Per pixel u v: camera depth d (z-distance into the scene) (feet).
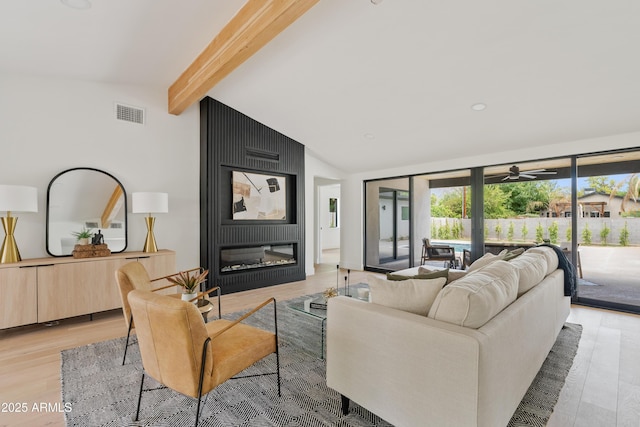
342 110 13.64
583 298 13.00
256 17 8.19
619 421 5.62
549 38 8.08
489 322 4.72
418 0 7.55
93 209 11.93
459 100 11.42
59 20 8.05
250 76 12.05
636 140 11.55
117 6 7.77
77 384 6.79
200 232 14.78
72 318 11.16
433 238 17.94
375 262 21.08
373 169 20.47
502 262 6.41
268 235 16.48
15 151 10.48
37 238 10.83
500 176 15.31
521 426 5.47
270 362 7.89
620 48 8.05
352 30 8.86
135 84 12.98
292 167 17.66
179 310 4.55
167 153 13.94
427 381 4.50
